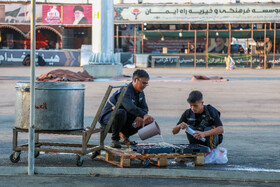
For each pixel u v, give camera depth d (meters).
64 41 56.50
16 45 57.66
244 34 52.50
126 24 54.47
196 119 6.86
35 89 6.24
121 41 57.94
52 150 6.45
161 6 51.44
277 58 50.69
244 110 13.96
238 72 41.31
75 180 5.78
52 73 26.34
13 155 6.62
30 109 5.97
